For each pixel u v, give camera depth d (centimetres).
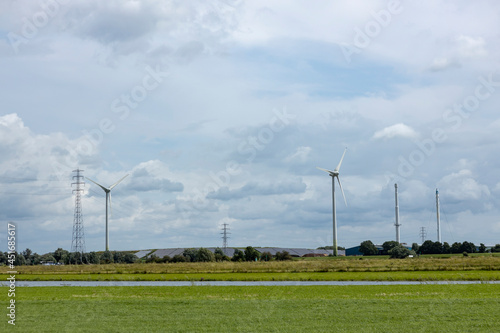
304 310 3856
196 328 3266
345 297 4772
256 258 17850
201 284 6875
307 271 9688
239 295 5059
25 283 7456
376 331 3164
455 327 3253
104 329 3250
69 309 3981
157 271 10350
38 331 3192
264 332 3155
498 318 3509
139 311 3869
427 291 5303
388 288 5703
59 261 19888
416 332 3136
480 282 6656
